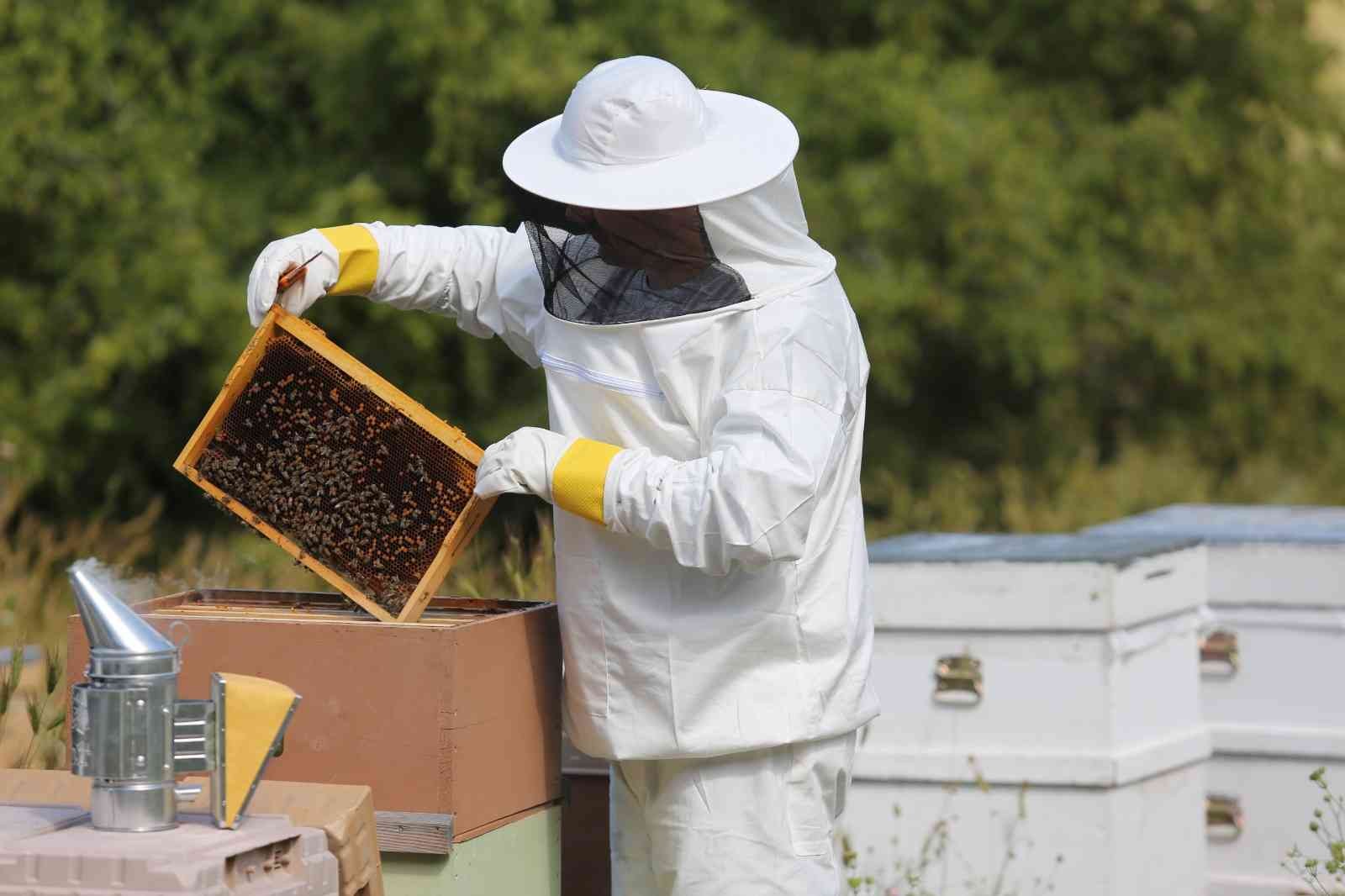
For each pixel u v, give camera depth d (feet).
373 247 16.24
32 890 10.38
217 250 52.42
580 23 53.01
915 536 25.54
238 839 10.91
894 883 22.13
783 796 14.60
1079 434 70.28
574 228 14.17
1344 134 72.33
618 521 13.64
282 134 55.98
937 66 61.72
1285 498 63.31
